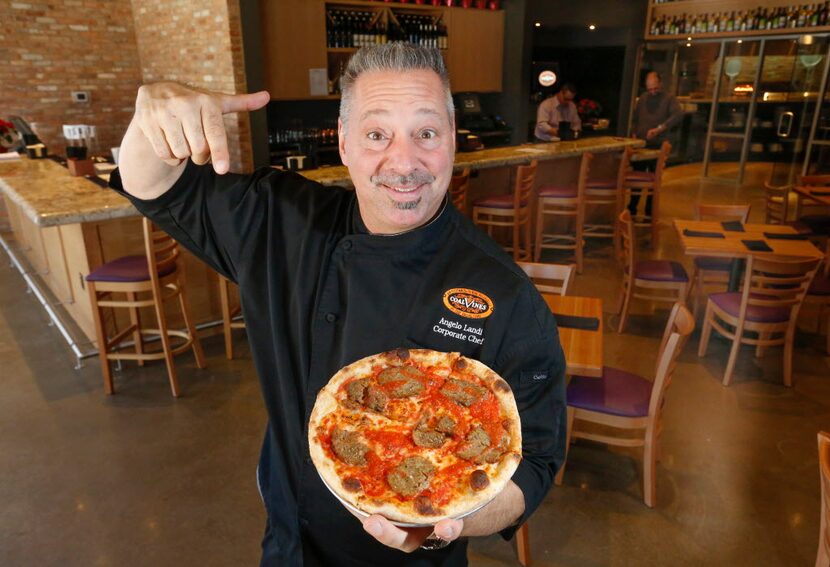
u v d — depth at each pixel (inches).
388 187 34.2
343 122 36.0
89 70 266.5
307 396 38.9
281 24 218.4
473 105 291.3
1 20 241.9
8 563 86.5
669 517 96.3
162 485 102.8
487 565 87.1
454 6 276.8
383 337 37.1
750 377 138.8
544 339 35.4
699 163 372.5
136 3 261.0
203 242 44.1
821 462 59.9
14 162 194.1
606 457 111.3
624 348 154.5
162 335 126.2
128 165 38.2
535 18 293.3
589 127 354.6
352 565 40.8
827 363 145.3
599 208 253.6
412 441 29.6
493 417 30.6
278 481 43.0
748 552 89.5
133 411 124.6
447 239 38.3
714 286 198.2
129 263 129.5
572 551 89.8
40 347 152.0
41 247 181.6
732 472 106.8
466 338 35.8
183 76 238.2
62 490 101.3
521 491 32.9
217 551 88.9
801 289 128.1
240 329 161.8
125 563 86.7
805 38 304.0
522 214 212.1
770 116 331.6
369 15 252.4
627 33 332.5
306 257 40.4
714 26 325.4
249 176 44.1
